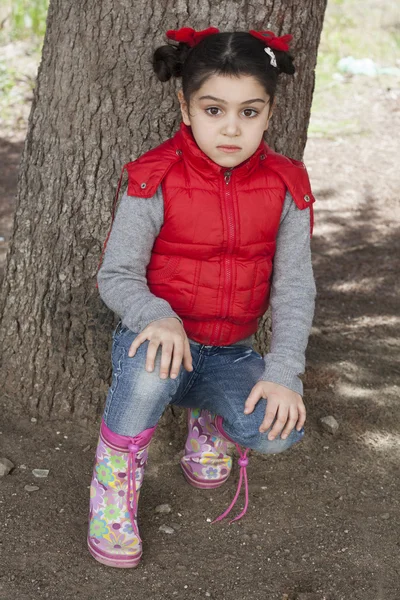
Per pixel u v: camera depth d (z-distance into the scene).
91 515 2.22
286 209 2.20
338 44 8.72
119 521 2.17
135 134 2.60
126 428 2.08
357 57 8.51
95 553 2.21
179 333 1.99
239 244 2.12
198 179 2.10
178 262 2.14
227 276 2.14
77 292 2.74
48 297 2.78
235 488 2.57
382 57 8.59
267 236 2.17
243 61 1.96
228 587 2.16
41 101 2.71
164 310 2.02
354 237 5.16
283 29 2.57
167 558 2.25
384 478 2.67
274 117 2.70
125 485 2.15
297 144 2.81
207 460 2.52
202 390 2.26
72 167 2.65
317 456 2.77
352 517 2.46
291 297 2.21
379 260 4.80
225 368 2.24
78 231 2.70
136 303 2.04
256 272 2.18
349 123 7.23
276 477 2.64
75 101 2.61
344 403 3.11
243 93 1.98
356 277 4.54
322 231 5.23
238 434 2.12
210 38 2.01
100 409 2.81
